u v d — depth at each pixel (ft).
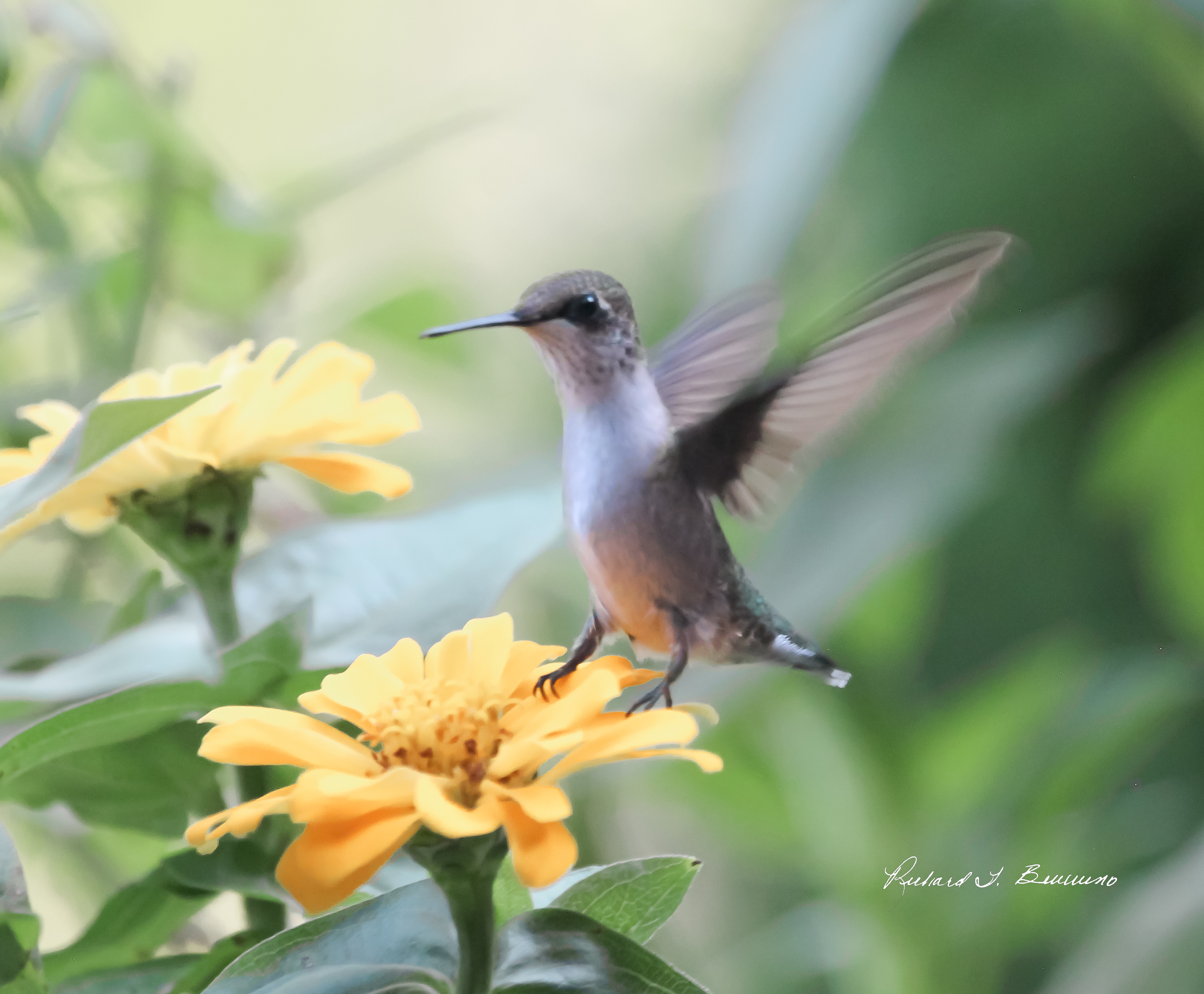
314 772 10.06
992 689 10.77
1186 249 13.30
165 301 10.70
